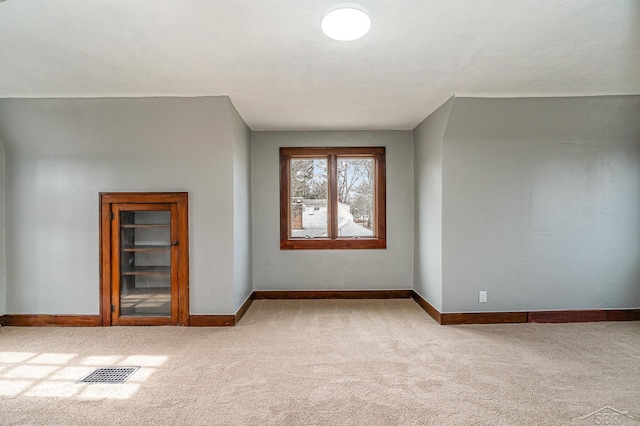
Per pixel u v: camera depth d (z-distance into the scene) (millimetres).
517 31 2340
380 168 5305
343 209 5383
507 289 4156
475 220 4121
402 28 2283
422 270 4852
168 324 4086
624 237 4207
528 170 4137
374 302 5094
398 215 5301
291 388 2627
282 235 5301
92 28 2268
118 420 2242
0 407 2389
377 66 2885
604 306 4215
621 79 3248
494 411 2324
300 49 2570
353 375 2826
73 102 3637
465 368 2941
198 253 4082
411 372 2873
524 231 4152
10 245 4082
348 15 2078
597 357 3156
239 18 2148
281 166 5305
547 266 4176
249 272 5051
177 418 2262
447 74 3080
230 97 3689
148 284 4125
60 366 3010
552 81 3277
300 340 3600
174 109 3709
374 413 2307
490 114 3826
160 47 2531
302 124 4879
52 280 4086
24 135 3912
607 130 4066
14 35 2359
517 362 3053
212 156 4051
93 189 4074
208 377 2805
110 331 3896
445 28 2289
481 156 4102
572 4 2035
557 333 3781
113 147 4008
